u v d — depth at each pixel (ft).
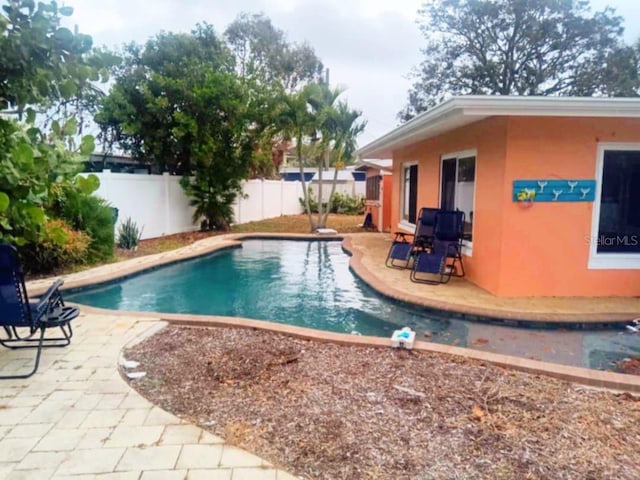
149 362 13.10
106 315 17.95
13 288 12.19
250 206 62.28
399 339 14.29
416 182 36.22
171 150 46.75
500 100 18.24
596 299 20.88
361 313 20.68
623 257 21.34
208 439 9.05
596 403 10.62
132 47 45.75
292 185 75.25
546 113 18.74
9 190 9.78
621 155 20.90
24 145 8.96
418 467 8.13
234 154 48.60
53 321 13.05
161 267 30.83
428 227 28.32
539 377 12.14
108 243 31.19
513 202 20.62
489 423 9.62
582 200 20.77
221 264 33.58
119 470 8.03
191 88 44.04
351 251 36.35
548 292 21.30
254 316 20.47
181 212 48.55
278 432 9.31
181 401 10.69
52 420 9.78
